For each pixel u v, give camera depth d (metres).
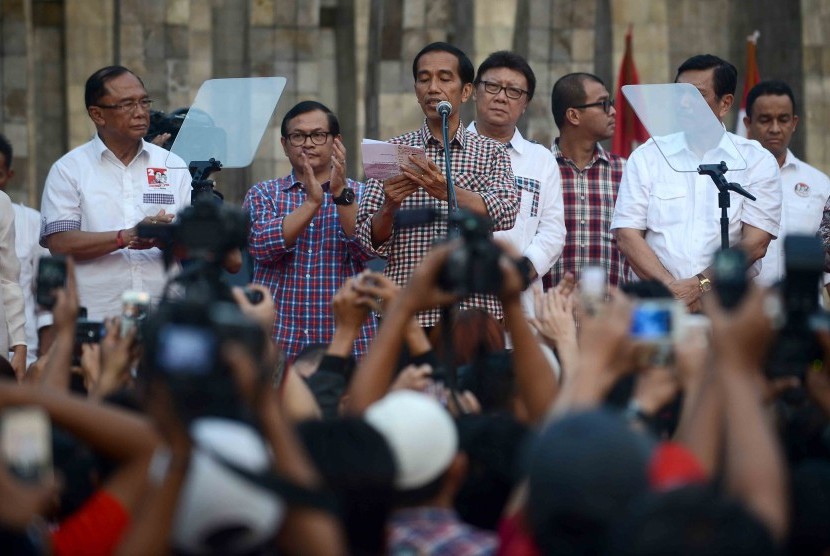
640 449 8.82
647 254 24.77
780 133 28.94
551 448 8.79
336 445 10.28
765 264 27.89
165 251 15.51
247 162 22.25
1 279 24.27
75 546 10.12
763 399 12.12
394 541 10.43
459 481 11.08
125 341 13.29
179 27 40.75
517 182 24.75
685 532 7.96
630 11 42.59
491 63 25.28
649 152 25.38
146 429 10.05
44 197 24.11
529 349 12.58
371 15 41.97
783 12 43.06
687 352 11.23
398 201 21.39
